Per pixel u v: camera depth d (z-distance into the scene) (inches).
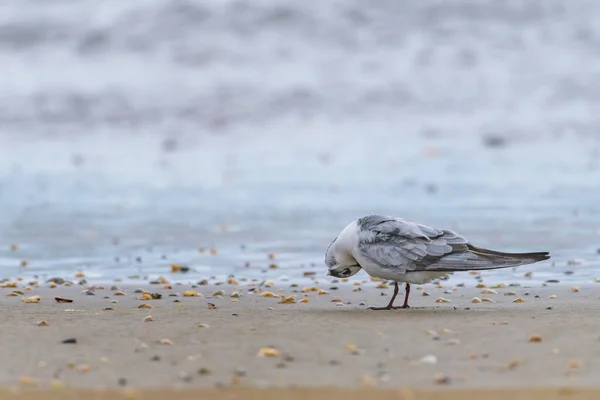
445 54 1617.9
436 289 444.1
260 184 901.8
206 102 1421.0
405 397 244.5
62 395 249.4
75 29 1733.5
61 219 714.2
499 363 277.3
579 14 1734.7
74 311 375.6
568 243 591.8
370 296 425.4
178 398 246.2
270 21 1710.1
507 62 1585.9
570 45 1641.2
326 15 1715.1
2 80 1524.4
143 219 711.1
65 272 517.7
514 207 741.9
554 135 1211.9
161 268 528.1
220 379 263.9
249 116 1369.3
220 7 1728.6
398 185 879.1
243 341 307.7
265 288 454.0
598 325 325.7
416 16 1729.8
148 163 1072.8
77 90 1471.5
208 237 635.5
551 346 295.6
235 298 420.2
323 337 312.0
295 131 1290.6
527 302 398.0
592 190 823.7
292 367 275.9
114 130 1310.3
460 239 364.8
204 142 1230.3
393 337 310.7
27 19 1766.7
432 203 769.6
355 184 890.7
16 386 258.1
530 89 1469.0
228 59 1610.5
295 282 476.1
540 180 892.0
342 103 1422.2
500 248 578.6
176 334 319.0
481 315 352.8
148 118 1359.5
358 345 300.8
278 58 1610.5
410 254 362.6
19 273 515.5
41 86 1494.8
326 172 978.1
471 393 246.8
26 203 797.9
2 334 319.9
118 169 1027.3
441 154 1099.3
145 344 303.9
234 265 535.5
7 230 666.2
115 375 268.7
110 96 1441.9
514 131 1241.4
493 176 928.3
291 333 319.0
